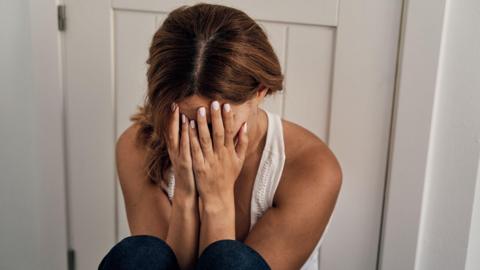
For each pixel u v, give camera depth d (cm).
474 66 118
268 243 105
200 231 108
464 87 119
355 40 128
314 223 109
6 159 156
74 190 154
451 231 127
